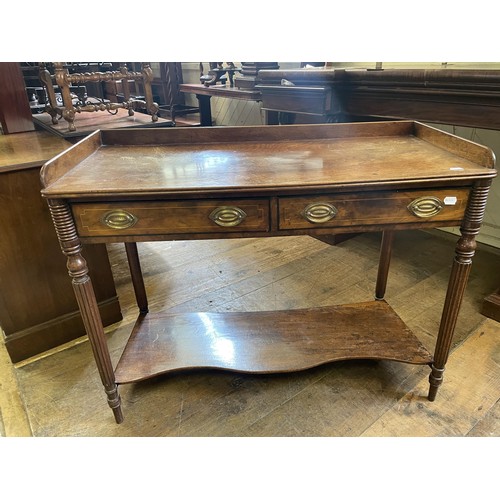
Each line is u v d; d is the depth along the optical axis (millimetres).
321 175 1026
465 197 1025
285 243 2449
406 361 1328
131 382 1286
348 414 1286
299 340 1451
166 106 4090
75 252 1028
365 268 2125
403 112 1753
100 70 3232
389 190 1008
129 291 2002
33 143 1704
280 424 1261
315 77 1944
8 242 1411
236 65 3459
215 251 2385
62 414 1315
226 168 1118
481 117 1495
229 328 1527
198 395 1380
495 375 1408
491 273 2023
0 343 1663
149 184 990
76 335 1662
